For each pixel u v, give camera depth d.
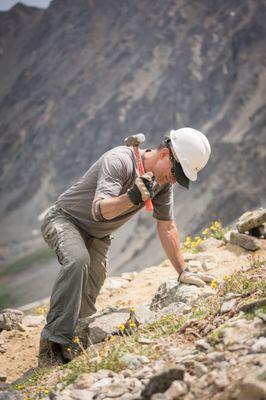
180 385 3.65
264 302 4.62
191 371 3.92
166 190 6.75
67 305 6.36
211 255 8.13
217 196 194.12
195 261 7.91
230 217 187.75
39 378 5.63
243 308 4.69
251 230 8.35
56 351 6.59
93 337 6.20
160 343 4.95
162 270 8.87
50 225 6.69
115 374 4.50
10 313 8.13
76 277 6.34
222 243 8.70
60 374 5.30
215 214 188.75
